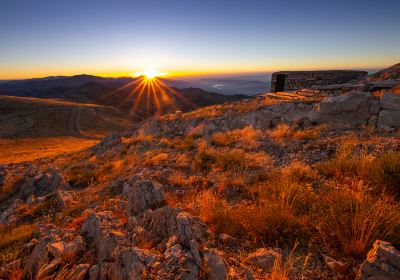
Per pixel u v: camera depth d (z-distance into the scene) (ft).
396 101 30.22
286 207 12.98
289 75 82.94
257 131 39.93
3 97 476.95
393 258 8.44
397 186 14.42
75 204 27.04
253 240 11.94
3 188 47.44
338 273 9.38
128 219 15.44
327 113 35.37
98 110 469.57
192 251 10.71
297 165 21.35
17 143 232.53
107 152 65.92
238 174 22.48
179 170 27.48
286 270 9.69
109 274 11.00
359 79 76.07
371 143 24.62
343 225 11.32
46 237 14.97
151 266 10.05
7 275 12.92
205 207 15.25
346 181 17.30
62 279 11.07
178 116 74.84
